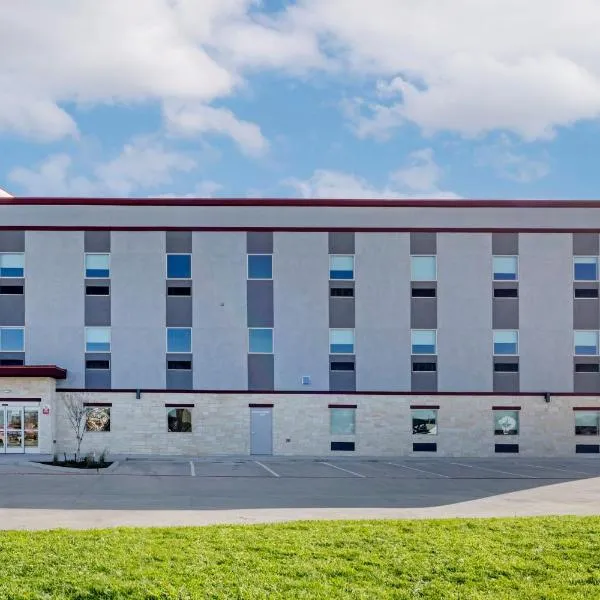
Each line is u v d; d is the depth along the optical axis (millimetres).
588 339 35781
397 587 9445
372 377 35094
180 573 9789
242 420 34688
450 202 35875
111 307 34938
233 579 9562
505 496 19922
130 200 35281
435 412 35156
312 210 35625
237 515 15758
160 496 19406
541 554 10891
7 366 33031
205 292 35125
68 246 35031
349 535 12102
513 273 35875
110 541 11555
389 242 35625
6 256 34906
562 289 35812
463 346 35406
